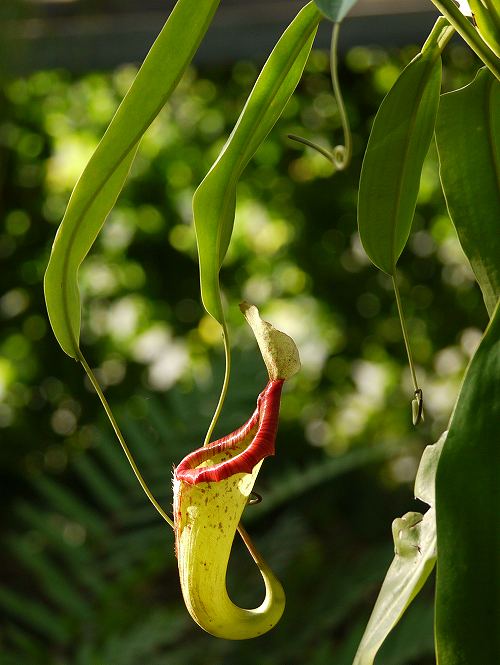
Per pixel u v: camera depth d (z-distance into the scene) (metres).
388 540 3.05
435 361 3.12
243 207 3.11
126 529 2.53
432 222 2.99
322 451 3.22
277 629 2.19
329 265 3.12
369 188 0.84
